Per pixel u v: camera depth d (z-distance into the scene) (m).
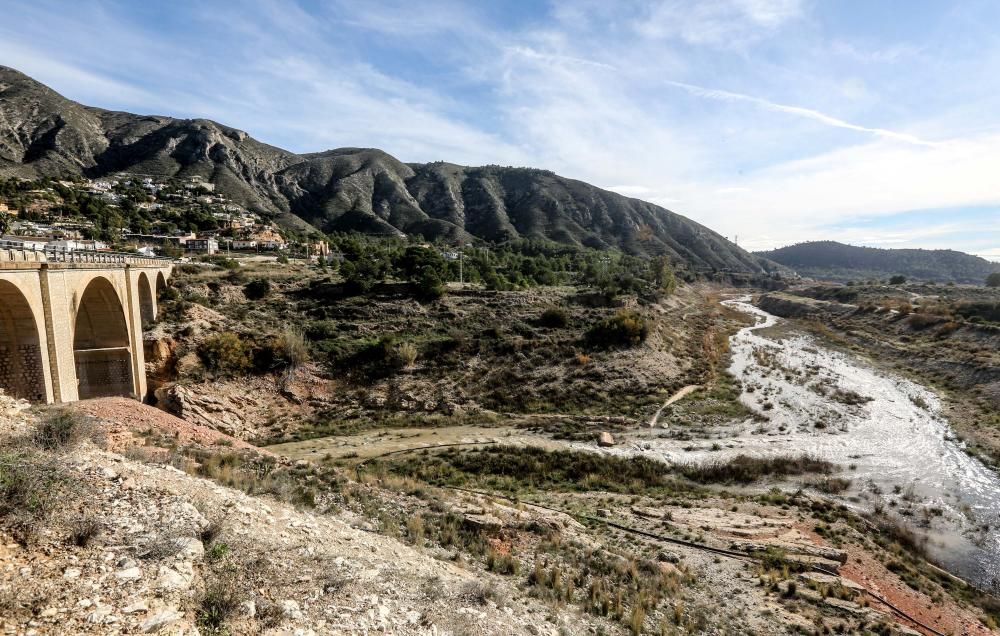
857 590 19.52
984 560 24.12
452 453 33.28
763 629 15.55
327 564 10.04
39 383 24.27
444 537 16.45
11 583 6.18
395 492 20.20
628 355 54.81
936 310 83.75
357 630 8.01
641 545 21.55
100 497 9.14
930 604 19.64
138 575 7.16
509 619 11.00
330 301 62.66
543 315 62.50
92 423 14.39
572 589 14.95
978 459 36.16
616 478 31.95
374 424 40.31
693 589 17.75
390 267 78.31
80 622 5.91
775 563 21.02
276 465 20.06
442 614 9.90
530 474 31.78
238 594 7.51
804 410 47.03
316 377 45.50
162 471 12.36
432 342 52.53
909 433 41.53
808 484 31.86
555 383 47.97
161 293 51.66
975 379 54.31
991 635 18.25
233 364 43.34
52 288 24.95
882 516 27.78
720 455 35.91
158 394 38.47
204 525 9.48
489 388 46.81
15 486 7.93
